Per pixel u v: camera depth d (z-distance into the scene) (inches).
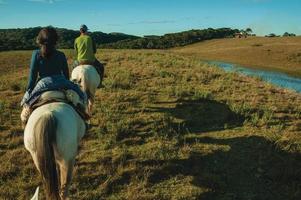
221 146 381.1
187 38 4763.8
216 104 529.0
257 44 3061.0
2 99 547.5
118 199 290.0
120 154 351.9
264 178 329.1
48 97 244.1
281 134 413.1
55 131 213.9
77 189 298.0
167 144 380.8
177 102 534.9
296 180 327.9
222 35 5054.1
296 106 530.3
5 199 281.9
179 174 324.5
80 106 253.4
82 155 352.8
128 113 480.1
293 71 1768.0
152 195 294.5
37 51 253.8
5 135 400.5
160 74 756.0
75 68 416.2
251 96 582.2
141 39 4781.0
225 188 311.9
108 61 1059.9
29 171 325.4
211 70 864.3
